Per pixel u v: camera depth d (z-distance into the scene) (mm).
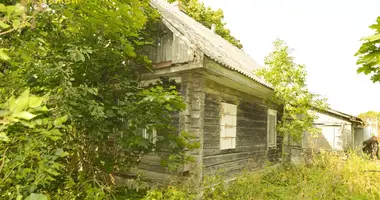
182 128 5473
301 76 7816
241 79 6109
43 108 1131
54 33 3785
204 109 5797
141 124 4527
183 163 4941
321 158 7289
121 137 4773
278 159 9727
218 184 5359
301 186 5473
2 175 1906
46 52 3521
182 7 11594
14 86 2219
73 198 3420
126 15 3906
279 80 8000
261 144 8555
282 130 8203
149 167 5977
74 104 3377
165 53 5750
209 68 4992
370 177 5555
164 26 5883
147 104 4438
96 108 3703
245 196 5199
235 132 7055
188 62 5094
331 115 12219
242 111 7516
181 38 5242
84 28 4156
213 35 11250
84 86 3787
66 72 3459
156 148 4910
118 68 4914
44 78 3580
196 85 5637
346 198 4863
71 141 3918
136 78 5695
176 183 4824
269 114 9273
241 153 7285
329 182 5266
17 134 1969
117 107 4320
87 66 4301
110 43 4598
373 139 16703
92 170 4328
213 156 6031
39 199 1104
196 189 4867
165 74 5738
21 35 2818
